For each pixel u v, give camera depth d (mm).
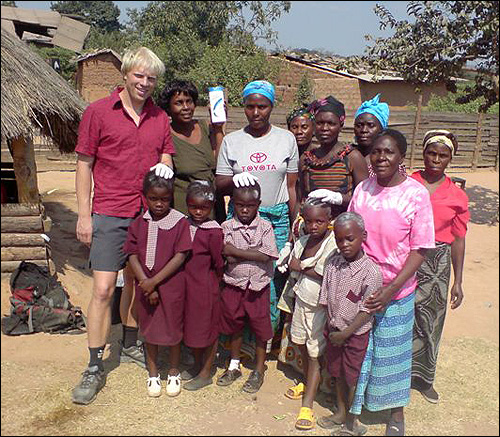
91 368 3660
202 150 4020
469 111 18141
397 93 18625
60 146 6473
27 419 3357
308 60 20531
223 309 3748
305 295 3424
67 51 15688
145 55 3547
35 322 4535
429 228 3055
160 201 3494
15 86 4949
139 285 3539
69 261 6164
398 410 3307
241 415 3471
